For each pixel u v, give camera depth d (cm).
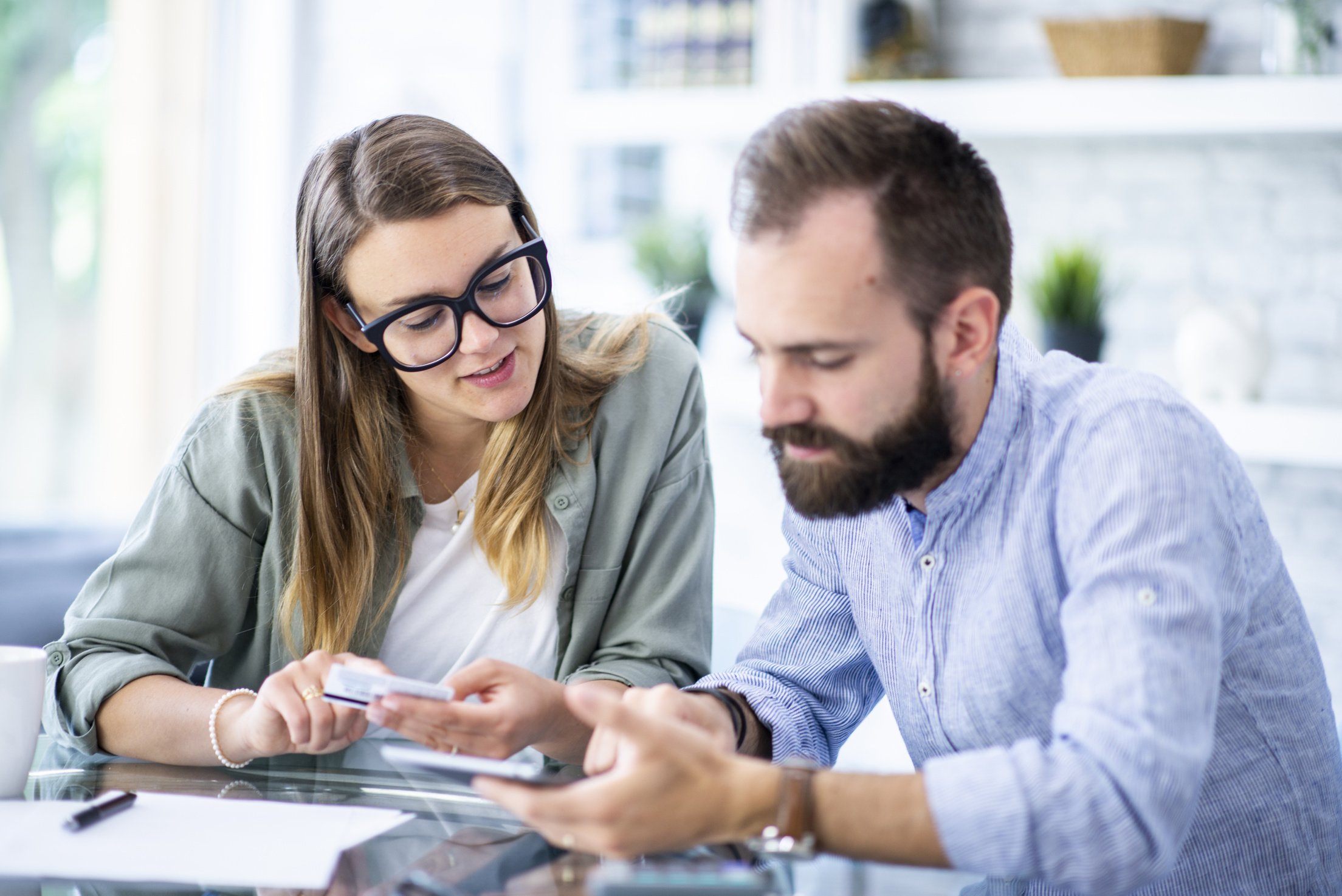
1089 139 310
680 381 152
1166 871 87
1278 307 294
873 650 119
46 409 362
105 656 130
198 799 108
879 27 316
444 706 108
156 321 372
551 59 382
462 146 129
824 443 95
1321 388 290
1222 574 97
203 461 139
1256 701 107
